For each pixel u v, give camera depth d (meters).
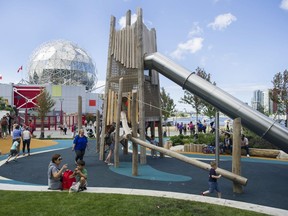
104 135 16.88
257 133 12.33
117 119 14.57
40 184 10.96
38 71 80.88
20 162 16.03
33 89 62.72
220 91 13.49
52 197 8.56
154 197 8.57
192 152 21.23
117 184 10.92
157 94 18.39
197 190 10.10
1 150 20.42
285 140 11.66
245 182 9.70
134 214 7.11
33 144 25.02
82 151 14.27
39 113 42.50
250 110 12.48
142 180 11.67
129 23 16.89
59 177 9.61
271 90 34.34
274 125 11.89
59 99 70.31
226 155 19.75
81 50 86.62
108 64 17.23
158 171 13.71
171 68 15.00
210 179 9.28
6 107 41.88
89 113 69.19
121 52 16.73
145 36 16.73
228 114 13.22
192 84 14.20
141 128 15.68
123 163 15.98
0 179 11.79
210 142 22.20
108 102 16.97
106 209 7.45
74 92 71.94
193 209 7.50
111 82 17.09
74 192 9.11
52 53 81.56
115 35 17.17
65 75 80.75
